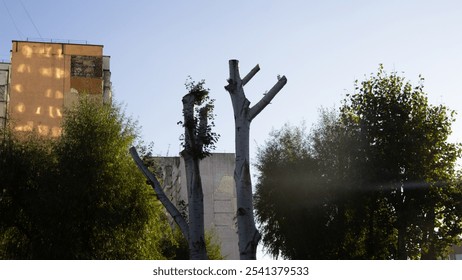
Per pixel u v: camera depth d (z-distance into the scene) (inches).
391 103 1526.8
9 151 1174.3
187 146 671.1
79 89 2495.1
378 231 1507.1
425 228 1478.8
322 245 1462.8
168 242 1692.9
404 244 1461.6
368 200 1473.9
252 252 615.2
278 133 1589.6
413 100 1562.5
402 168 1501.0
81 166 1165.7
